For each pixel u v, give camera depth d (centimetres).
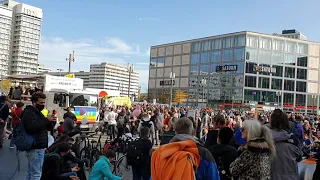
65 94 2298
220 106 7831
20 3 9500
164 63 10312
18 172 935
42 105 613
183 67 9650
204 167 362
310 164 635
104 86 12975
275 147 466
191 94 9262
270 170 443
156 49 10644
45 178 622
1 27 8906
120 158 1037
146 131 820
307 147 1043
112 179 695
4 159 1104
